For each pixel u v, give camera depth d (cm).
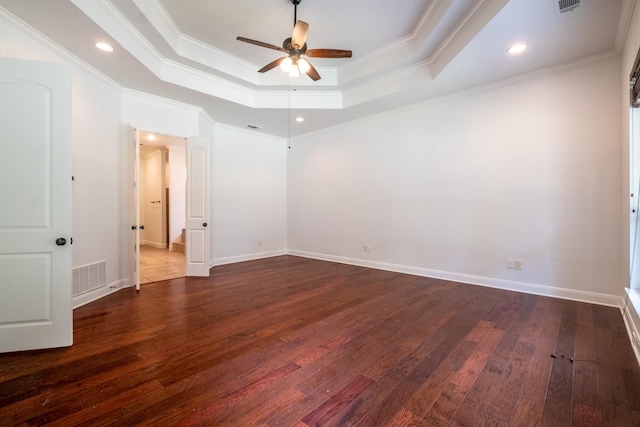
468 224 408
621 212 302
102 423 145
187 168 456
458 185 416
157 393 169
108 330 257
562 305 316
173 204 743
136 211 377
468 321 277
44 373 189
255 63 429
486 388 175
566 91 331
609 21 254
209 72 407
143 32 312
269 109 480
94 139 343
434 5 298
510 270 374
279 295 361
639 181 264
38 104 218
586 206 322
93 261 343
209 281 430
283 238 672
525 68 341
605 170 311
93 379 183
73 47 291
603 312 293
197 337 244
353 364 202
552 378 185
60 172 223
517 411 155
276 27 339
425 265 454
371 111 495
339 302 334
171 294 365
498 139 379
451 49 323
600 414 152
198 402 161
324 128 594
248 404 160
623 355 212
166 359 208
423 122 450
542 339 238
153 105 420
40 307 220
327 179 593
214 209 541
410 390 173
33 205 217
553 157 341
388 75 416
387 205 499
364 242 535
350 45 378
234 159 577
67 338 225
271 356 213
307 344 232
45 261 221
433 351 220
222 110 483
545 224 348
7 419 147
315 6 302
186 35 356
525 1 231
